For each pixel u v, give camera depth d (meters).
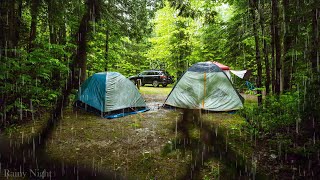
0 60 5.78
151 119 7.20
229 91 8.36
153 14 9.80
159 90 16.14
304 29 5.80
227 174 3.56
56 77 9.45
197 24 17.06
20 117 6.41
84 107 8.16
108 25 9.17
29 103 7.07
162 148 4.68
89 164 3.91
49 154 4.29
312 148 3.77
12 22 6.69
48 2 7.08
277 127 5.22
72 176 3.49
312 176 3.25
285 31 6.11
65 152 4.40
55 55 8.60
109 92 7.65
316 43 4.94
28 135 5.30
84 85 8.47
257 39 7.54
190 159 4.14
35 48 7.40
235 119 7.08
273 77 7.31
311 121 4.29
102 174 3.57
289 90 6.61
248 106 7.69
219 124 6.53
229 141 5.04
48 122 6.42
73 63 9.19
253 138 5.16
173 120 7.07
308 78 4.43
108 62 12.50
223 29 8.19
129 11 9.23
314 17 4.99
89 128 6.03
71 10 8.37
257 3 6.99
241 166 3.81
